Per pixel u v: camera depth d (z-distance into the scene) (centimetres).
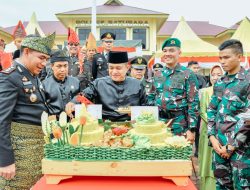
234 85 321
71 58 541
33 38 269
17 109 266
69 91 376
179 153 220
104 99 329
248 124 300
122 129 250
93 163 217
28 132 270
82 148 219
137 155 218
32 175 273
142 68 525
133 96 333
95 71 534
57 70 372
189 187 217
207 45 1120
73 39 546
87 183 221
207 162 403
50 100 362
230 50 319
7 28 2619
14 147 266
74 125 235
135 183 220
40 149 276
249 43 1086
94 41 548
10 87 258
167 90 396
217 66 482
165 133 238
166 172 217
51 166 218
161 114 399
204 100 415
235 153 313
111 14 2072
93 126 238
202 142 416
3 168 252
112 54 322
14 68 266
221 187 333
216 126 333
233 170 315
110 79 335
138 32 2125
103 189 212
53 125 232
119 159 218
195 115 388
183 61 1083
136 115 284
